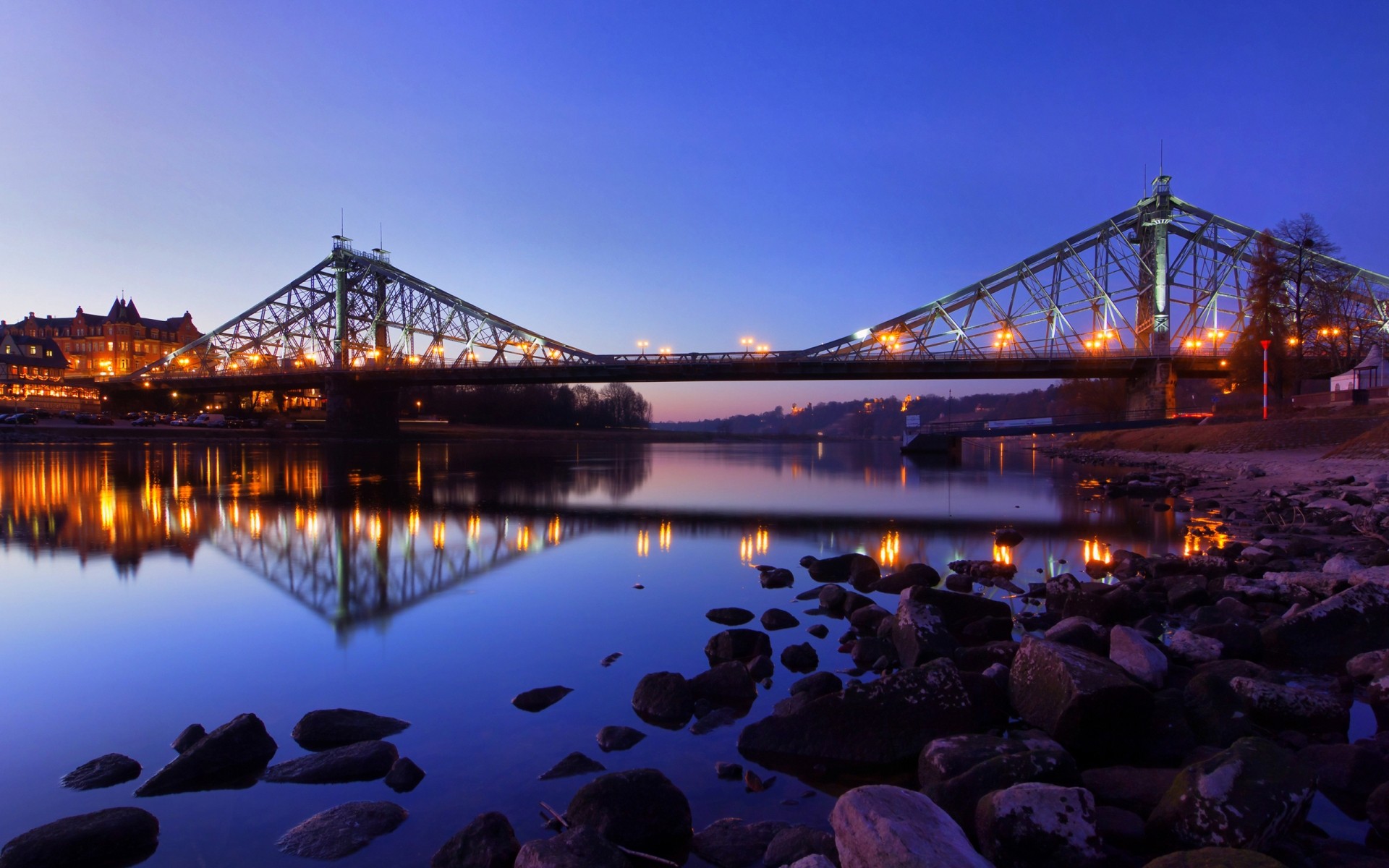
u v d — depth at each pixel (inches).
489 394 5787.4
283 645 356.5
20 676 313.1
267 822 196.4
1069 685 227.0
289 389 3914.9
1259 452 1732.3
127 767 225.6
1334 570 423.2
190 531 738.8
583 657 338.3
